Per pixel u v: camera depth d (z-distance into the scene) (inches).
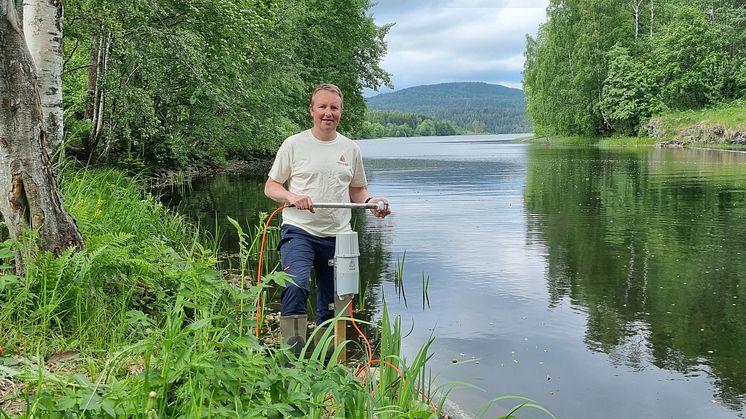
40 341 131.4
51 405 73.3
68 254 149.1
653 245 328.5
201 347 93.9
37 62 247.8
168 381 80.6
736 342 185.8
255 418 78.5
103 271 160.7
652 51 2090.3
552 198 549.3
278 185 147.9
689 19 1969.7
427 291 242.7
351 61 1364.4
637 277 262.4
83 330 141.4
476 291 243.1
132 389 80.3
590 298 232.4
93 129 563.8
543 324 203.0
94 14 431.5
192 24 494.0
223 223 407.8
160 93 570.3
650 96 1989.4
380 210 142.9
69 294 148.4
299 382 88.4
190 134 739.4
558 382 158.1
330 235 148.3
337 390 88.4
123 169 609.6
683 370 166.1
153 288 168.2
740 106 1781.5
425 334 193.6
